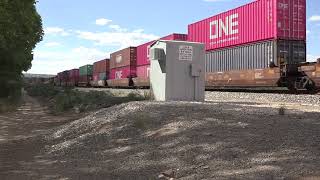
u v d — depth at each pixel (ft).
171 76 67.15
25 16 106.93
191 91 68.28
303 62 96.02
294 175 24.14
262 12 101.55
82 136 45.91
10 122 75.51
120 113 50.83
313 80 90.63
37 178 32.35
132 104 55.62
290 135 31.55
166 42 67.00
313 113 42.16
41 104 146.20
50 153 41.98
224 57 116.26
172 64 67.15
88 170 33.47
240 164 27.45
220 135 34.09
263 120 37.83
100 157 36.86
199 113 43.34
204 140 33.50
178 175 28.30
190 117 41.78
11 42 114.32
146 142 37.47
